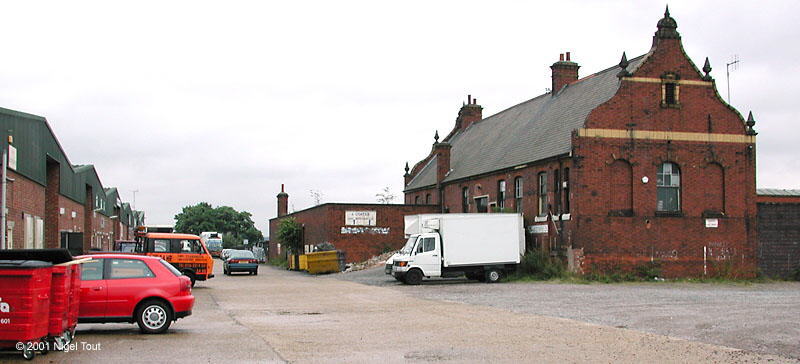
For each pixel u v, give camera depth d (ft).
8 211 84.28
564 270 103.86
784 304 65.77
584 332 47.34
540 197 116.26
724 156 108.58
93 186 171.73
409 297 79.66
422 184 178.19
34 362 35.76
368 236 162.61
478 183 141.49
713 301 69.36
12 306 35.53
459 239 103.81
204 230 404.98
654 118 106.42
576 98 123.03
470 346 41.37
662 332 47.32
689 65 108.27
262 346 41.27
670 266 104.83
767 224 109.29
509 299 74.23
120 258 47.29
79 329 49.44
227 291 92.99
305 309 65.92
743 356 37.68
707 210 107.34
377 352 39.22
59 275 38.17
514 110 157.69
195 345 41.57
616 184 104.53
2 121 81.76
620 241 103.55
